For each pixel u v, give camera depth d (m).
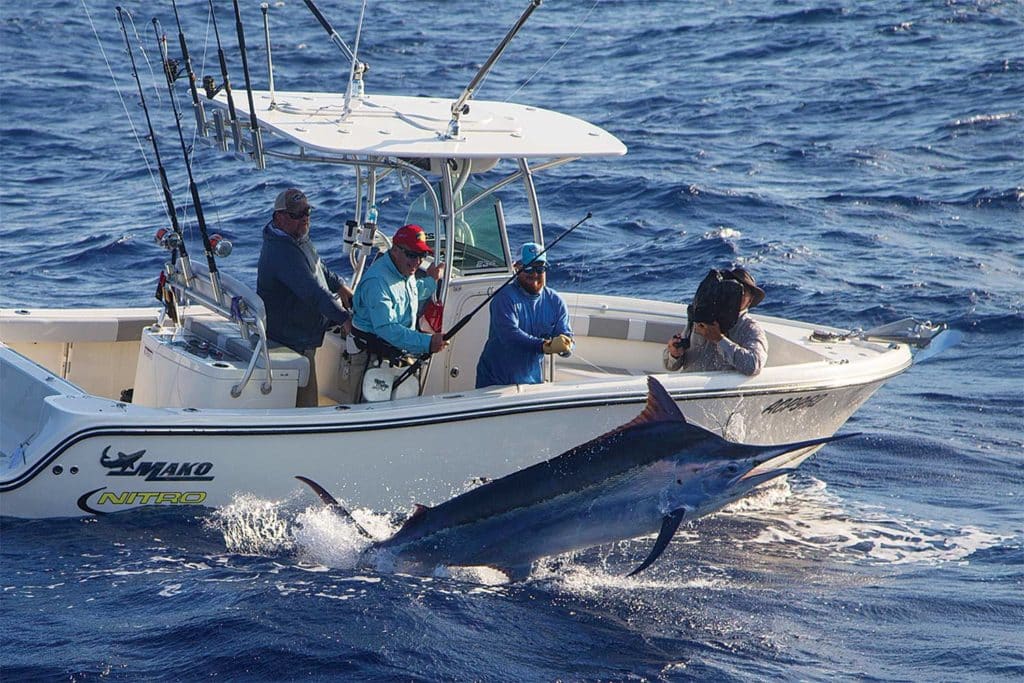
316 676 19.88
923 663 21.41
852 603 24.02
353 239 32.06
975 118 80.56
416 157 26.97
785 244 55.62
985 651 21.88
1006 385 40.69
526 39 115.19
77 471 25.34
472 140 27.69
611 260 53.03
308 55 106.75
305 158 27.45
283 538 25.52
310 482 24.59
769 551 26.98
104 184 66.50
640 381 28.20
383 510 27.22
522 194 62.25
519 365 28.31
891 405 38.72
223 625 21.30
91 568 23.58
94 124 81.31
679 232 57.09
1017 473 33.00
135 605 22.11
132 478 25.66
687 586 24.66
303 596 22.67
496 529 23.61
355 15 125.38
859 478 32.47
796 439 30.78
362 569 24.17
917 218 60.69
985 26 111.38
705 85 94.44
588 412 27.75
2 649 20.36
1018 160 70.88
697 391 28.23
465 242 30.05
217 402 26.89
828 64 100.25
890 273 52.09
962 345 44.72
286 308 27.89
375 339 27.73
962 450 34.72
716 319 29.33
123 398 32.25
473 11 129.75
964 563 26.59
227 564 24.05
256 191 63.56
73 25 117.06
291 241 27.52
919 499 31.00
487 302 28.83
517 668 20.53
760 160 71.88
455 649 21.05
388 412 26.44
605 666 20.77
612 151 27.92
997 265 53.50
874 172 69.06
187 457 25.72
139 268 51.47
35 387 27.33
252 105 26.47
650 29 118.31
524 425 27.41
